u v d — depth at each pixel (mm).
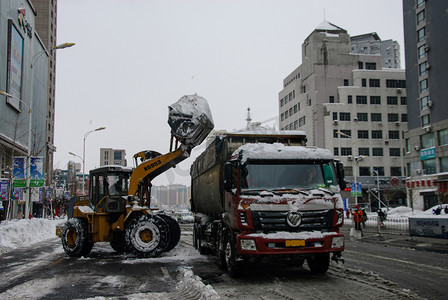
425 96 51781
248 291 7512
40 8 84000
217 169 10969
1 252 15422
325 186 8906
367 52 123125
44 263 12125
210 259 12352
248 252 8070
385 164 72062
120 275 9617
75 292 7699
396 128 73250
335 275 9102
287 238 8031
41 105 61125
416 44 53750
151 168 13453
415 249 14852
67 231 14039
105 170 14070
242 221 8281
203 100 13289
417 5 53656
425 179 49625
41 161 28281
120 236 14375
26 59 52156
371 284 7977
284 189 8672
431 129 50375
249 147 9062
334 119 71812
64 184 72750
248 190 8602
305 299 6758
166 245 12789
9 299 7160
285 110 83375
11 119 46094
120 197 13891
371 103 73250
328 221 8445
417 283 8086
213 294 6777
